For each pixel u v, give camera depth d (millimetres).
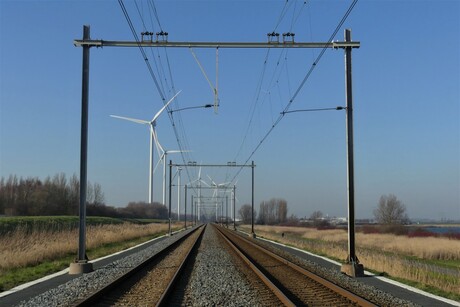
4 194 102562
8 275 20500
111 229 62750
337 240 62625
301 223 174125
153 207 188875
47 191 106750
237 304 14148
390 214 103062
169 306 13992
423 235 77500
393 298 15156
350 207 21797
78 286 17297
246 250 37875
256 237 66125
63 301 14281
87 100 22203
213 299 14953
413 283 19375
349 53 21578
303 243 49469
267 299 14961
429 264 32656
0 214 98750
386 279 20344
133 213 174250
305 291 16438
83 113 22188
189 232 80250
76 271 21625
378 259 26969
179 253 34750
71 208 111875
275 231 100562
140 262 26969
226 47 20812
